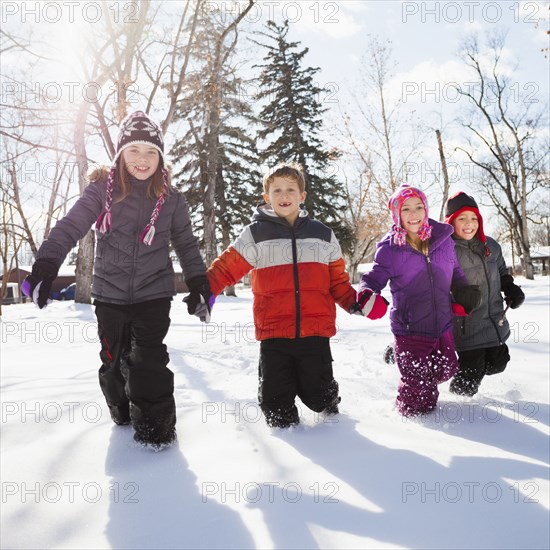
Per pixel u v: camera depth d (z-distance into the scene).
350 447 2.17
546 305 8.90
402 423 2.57
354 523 1.52
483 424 2.56
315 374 2.61
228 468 1.96
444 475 1.87
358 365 4.14
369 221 28.05
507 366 3.93
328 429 2.45
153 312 2.41
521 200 25.94
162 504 1.68
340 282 2.86
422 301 2.87
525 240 25.81
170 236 2.61
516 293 3.22
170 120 12.77
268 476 1.87
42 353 5.13
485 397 3.16
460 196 3.24
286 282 2.64
